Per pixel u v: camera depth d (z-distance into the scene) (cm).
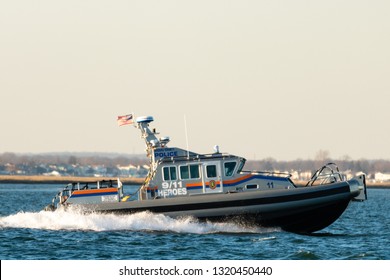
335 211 10431
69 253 8769
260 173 10512
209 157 10444
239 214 10275
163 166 10456
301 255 8675
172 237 9906
